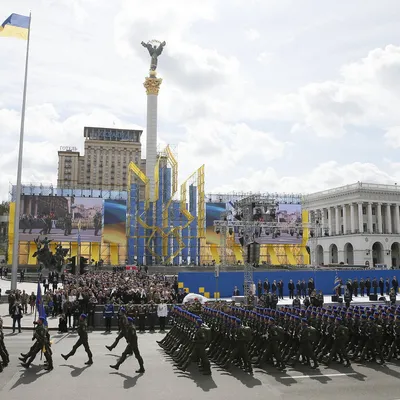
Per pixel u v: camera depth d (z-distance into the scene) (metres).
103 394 15.30
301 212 96.69
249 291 42.62
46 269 67.81
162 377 17.69
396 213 117.31
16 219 45.09
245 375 18.06
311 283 52.72
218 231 59.97
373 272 60.66
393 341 21.16
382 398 15.13
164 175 92.94
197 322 18.81
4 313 39.09
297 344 20.25
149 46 97.69
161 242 88.06
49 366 18.72
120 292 37.16
